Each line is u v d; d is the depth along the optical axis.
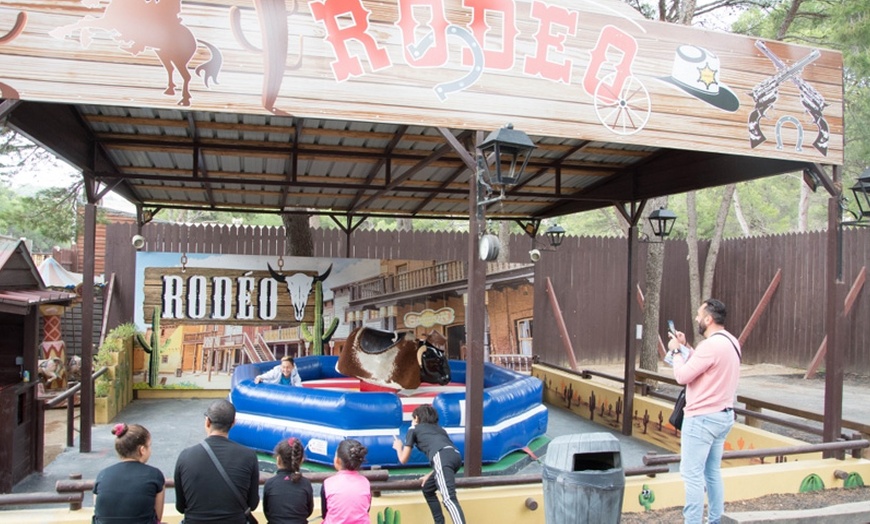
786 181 25.64
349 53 4.43
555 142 7.39
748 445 6.95
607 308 13.92
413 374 7.18
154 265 10.55
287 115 4.31
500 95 4.78
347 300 11.25
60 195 11.62
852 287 12.20
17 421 5.84
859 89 14.78
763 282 14.24
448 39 4.66
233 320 10.80
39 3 3.94
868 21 11.70
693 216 13.45
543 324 13.34
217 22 4.18
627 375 8.41
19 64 3.91
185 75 4.12
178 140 7.23
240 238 12.12
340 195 10.26
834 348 6.02
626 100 5.17
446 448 4.46
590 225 28.39
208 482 3.34
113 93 4.02
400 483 4.51
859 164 17.03
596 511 3.87
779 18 12.89
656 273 11.70
